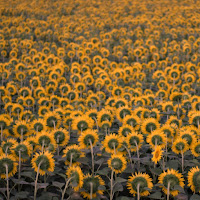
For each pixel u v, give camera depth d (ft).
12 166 12.64
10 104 22.07
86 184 12.05
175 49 50.49
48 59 40.68
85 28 68.59
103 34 61.05
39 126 16.47
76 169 12.08
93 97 25.88
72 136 19.07
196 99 24.63
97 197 12.23
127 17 78.48
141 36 62.23
